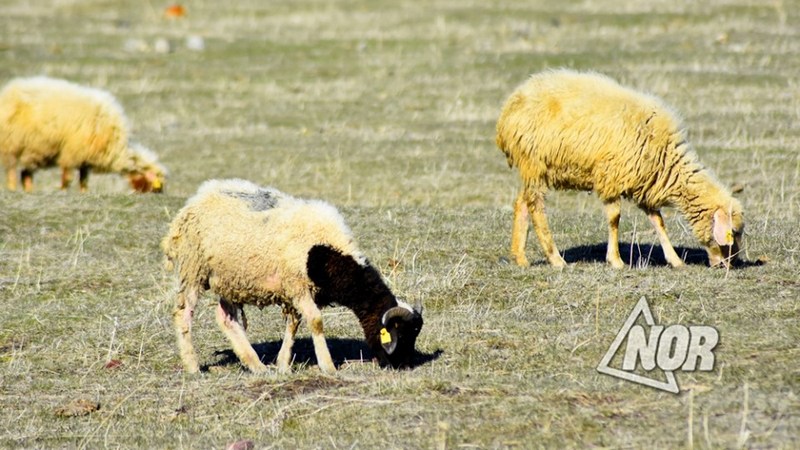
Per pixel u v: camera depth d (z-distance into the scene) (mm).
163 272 21438
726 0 53906
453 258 21125
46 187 33562
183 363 16453
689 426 12250
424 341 16562
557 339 16219
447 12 56312
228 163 33844
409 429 13125
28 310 19281
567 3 56250
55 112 30438
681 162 19547
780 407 12828
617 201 19812
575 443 12305
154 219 25109
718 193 19484
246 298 15734
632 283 18594
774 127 33688
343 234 15586
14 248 23094
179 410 14547
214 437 13484
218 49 51031
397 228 23469
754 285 18172
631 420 12852
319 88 43812
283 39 52625
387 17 56156
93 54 50062
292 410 14094
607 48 46125
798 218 24109
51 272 21438
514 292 18750
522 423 12984
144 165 30953
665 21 50531
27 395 15547
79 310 19312
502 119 20453
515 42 48750
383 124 38125
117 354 17125
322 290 15602
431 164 32406
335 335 17719
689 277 18859
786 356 14570
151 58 49531
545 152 19781
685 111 36312
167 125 39219
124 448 13297
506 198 28594
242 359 16094
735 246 19547
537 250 21766
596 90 19625
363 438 13000
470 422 13164
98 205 26125
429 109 39906
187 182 31906
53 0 63719
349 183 30922
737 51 44156
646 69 41938
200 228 15664
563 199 28406
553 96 19719
